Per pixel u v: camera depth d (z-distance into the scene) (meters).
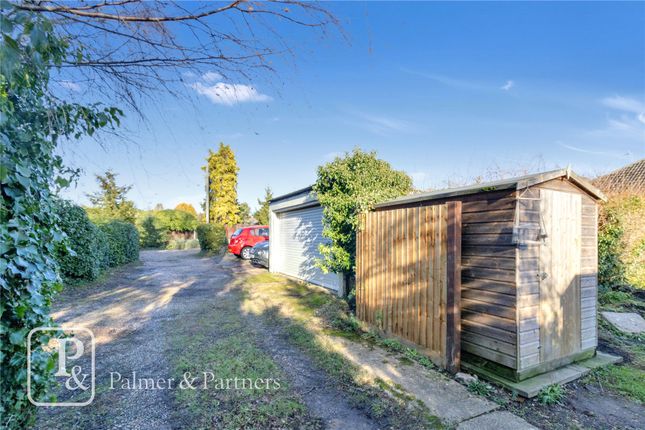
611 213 6.30
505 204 3.24
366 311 4.96
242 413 2.68
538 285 3.29
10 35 1.21
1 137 1.44
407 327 4.13
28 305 1.75
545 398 2.92
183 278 9.80
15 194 1.62
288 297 7.25
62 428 2.44
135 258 14.21
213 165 25.98
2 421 1.69
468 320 3.58
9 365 1.68
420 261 3.98
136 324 5.13
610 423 2.67
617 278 6.27
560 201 3.54
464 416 2.70
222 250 18.25
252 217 28.31
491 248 3.36
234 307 6.27
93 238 8.41
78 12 1.42
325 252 7.05
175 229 27.05
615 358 3.86
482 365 3.42
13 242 1.58
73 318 5.43
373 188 6.26
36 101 1.74
